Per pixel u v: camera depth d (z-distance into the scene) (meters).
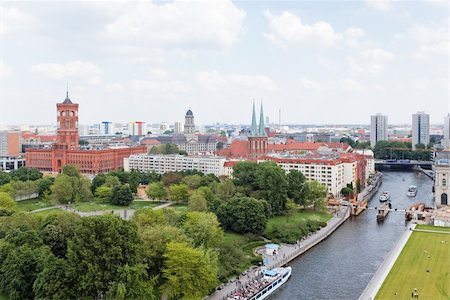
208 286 172.25
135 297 156.38
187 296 163.62
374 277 197.00
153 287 174.25
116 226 165.12
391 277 195.75
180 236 185.62
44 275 156.38
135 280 156.75
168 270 166.62
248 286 190.00
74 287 156.38
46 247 179.12
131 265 161.50
